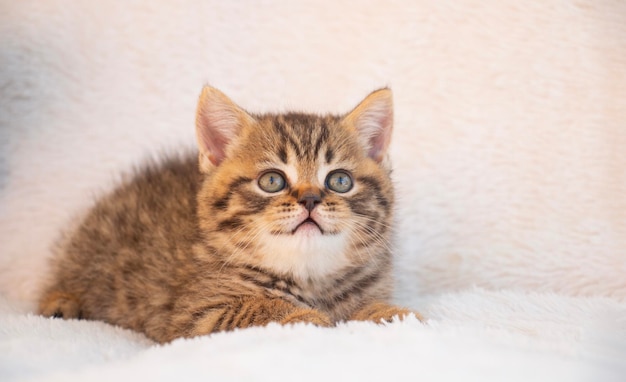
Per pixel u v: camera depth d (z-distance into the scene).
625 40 0.57
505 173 0.57
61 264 0.53
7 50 0.58
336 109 0.60
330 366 0.35
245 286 0.45
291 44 0.60
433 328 0.39
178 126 0.59
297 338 0.37
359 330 0.39
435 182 0.58
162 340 0.46
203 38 0.60
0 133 0.58
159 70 0.60
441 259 0.57
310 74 0.60
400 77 0.59
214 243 0.45
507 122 0.58
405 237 0.57
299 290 0.46
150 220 0.51
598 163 0.56
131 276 0.49
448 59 0.59
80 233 0.53
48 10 0.59
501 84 0.58
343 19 0.60
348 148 0.46
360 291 0.47
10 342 0.39
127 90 0.59
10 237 0.57
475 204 0.57
